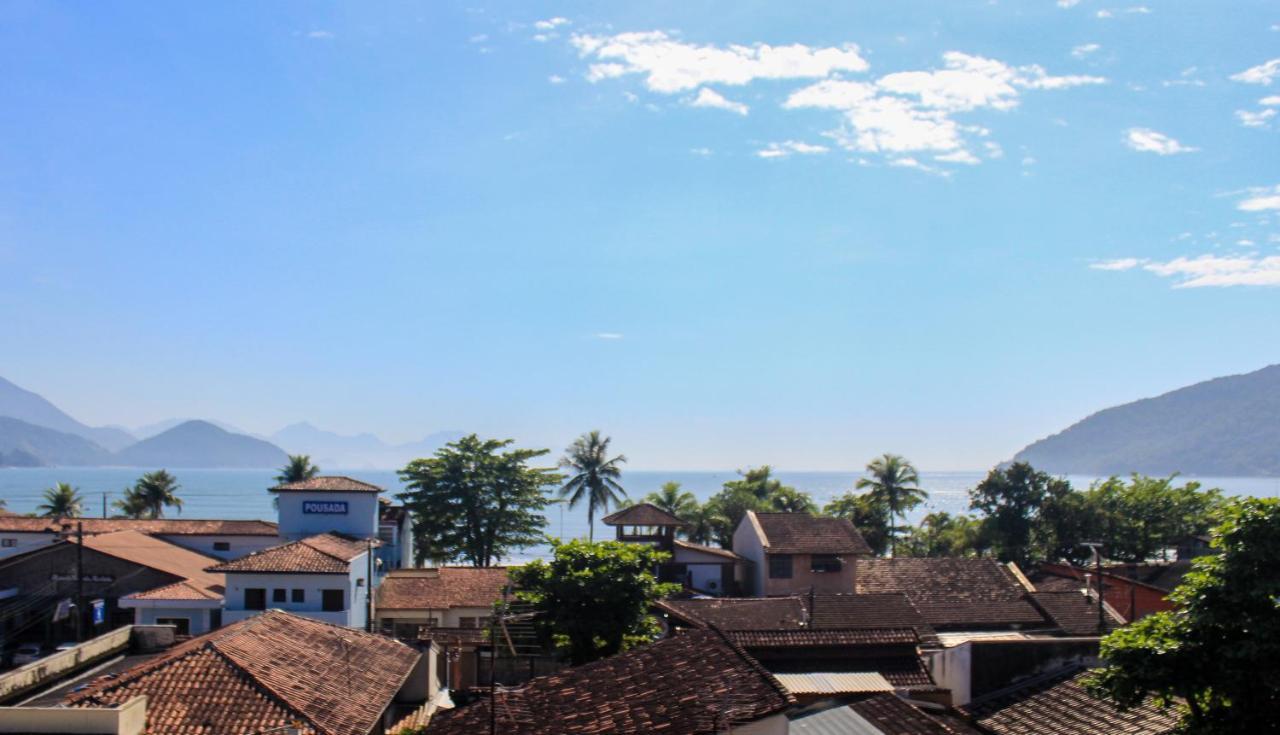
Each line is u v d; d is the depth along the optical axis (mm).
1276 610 18828
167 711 24172
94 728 21938
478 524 77938
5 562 58719
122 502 114625
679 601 48219
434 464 78812
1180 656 19438
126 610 58969
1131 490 90250
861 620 46062
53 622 56750
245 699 25031
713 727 17234
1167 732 21438
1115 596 57094
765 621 45406
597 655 40406
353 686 28188
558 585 41094
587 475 90438
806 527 66812
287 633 30734
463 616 58312
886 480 95562
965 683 27828
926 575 62281
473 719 20641
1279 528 19141
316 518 64188
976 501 87688
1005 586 59625
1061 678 26734
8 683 28047
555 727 19500
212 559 68188
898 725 22250
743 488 100188
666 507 95750
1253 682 18594
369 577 54719
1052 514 85688
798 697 28500
